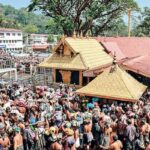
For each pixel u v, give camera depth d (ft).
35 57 197.16
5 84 99.40
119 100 72.69
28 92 81.97
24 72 149.38
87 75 105.09
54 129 53.62
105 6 227.81
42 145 54.75
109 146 49.26
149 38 151.53
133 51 143.54
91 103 71.46
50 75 123.65
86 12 229.45
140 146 53.16
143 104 70.33
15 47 437.17
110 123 54.70
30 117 59.36
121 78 74.74
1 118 54.75
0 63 131.64
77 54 109.19
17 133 50.75
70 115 60.18
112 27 252.42
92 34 249.55
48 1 221.66
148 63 99.30
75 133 53.67
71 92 85.56
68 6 230.48
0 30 414.82
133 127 53.57
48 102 68.74
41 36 545.03
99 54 122.01
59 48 111.34
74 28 222.89
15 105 67.56
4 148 49.83
